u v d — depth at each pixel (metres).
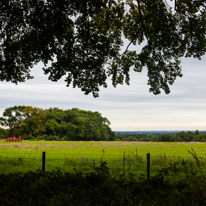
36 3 8.86
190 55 10.38
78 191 6.39
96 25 10.84
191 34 9.78
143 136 168.25
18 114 88.69
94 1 8.83
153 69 11.79
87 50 10.96
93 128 105.38
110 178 7.90
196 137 124.88
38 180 7.14
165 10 9.75
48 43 9.33
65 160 14.76
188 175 9.02
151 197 6.22
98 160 15.24
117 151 27.83
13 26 9.84
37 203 5.31
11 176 7.79
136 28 10.94
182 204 5.79
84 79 11.66
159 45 10.88
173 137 129.62
